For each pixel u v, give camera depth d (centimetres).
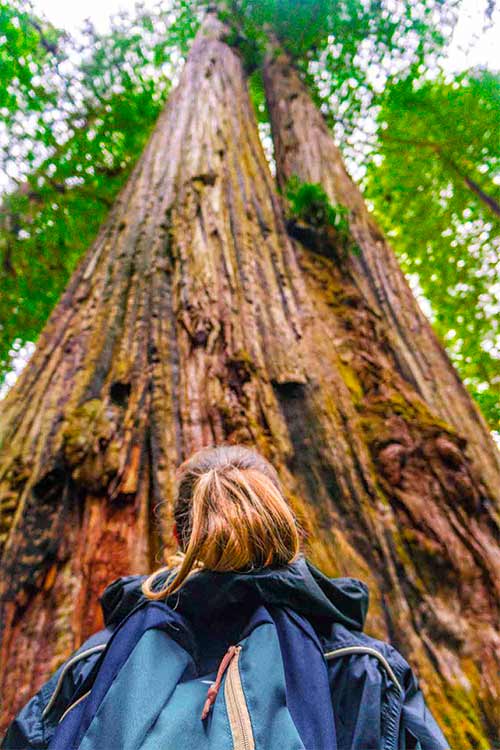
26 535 167
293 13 797
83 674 90
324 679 79
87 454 183
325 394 240
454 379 307
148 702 71
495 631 177
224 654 84
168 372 220
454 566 191
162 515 169
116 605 103
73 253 828
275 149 602
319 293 341
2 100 793
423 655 164
